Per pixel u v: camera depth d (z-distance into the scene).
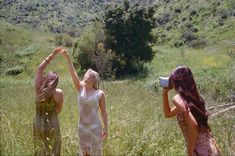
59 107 6.43
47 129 6.23
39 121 6.26
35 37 78.75
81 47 53.50
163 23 81.81
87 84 6.37
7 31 78.56
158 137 7.20
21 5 110.56
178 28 76.69
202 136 5.16
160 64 56.72
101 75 30.56
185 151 6.73
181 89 5.23
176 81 5.29
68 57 6.66
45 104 6.25
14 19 105.50
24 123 7.65
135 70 55.16
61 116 8.91
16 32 78.88
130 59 55.41
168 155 6.61
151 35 57.09
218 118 10.25
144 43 55.88
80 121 6.37
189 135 5.09
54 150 6.21
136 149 6.44
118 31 55.06
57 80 6.36
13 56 68.25
